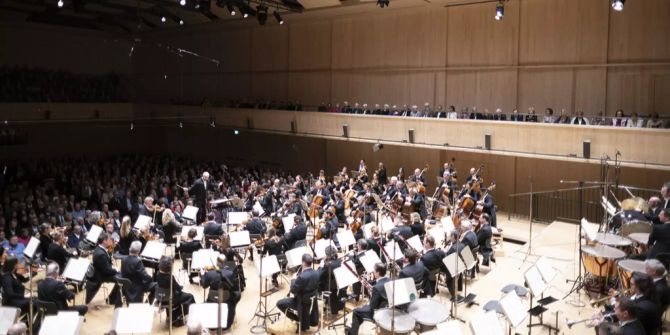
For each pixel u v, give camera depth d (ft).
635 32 67.15
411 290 29.86
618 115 63.72
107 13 115.55
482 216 48.11
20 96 115.96
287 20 103.14
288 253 37.01
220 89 119.96
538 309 31.58
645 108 67.00
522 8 76.23
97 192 77.87
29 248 39.47
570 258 48.93
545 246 53.21
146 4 106.63
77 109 116.88
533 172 76.74
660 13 65.16
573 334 33.37
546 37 74.38
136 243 37.96
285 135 109.60
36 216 64.23
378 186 74.79
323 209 62.18
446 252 40.22
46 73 121.39
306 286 35.01
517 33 76.95
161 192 79.41
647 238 37.01
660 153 57.31
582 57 71.41
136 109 123.85
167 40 129.49
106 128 127.65
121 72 135.13
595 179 71.15
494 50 79.30
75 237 52.08
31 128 117.29
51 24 121.29
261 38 111.04
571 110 72.79
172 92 130.00
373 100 94.02
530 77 76.28
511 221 71.77
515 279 44.24
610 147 60.70
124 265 37.68
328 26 99.45
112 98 130.41
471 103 82.28
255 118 101.35
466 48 82.17
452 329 25.29
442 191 65.21
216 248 46.98
